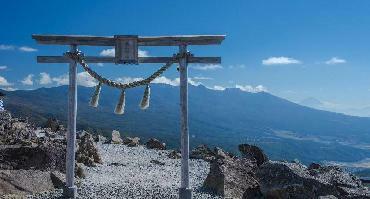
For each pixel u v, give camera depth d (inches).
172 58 852.0
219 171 1040.8
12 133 1389.0
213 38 840.3
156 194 912.3
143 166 1434.5
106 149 1843.0
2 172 909.8
